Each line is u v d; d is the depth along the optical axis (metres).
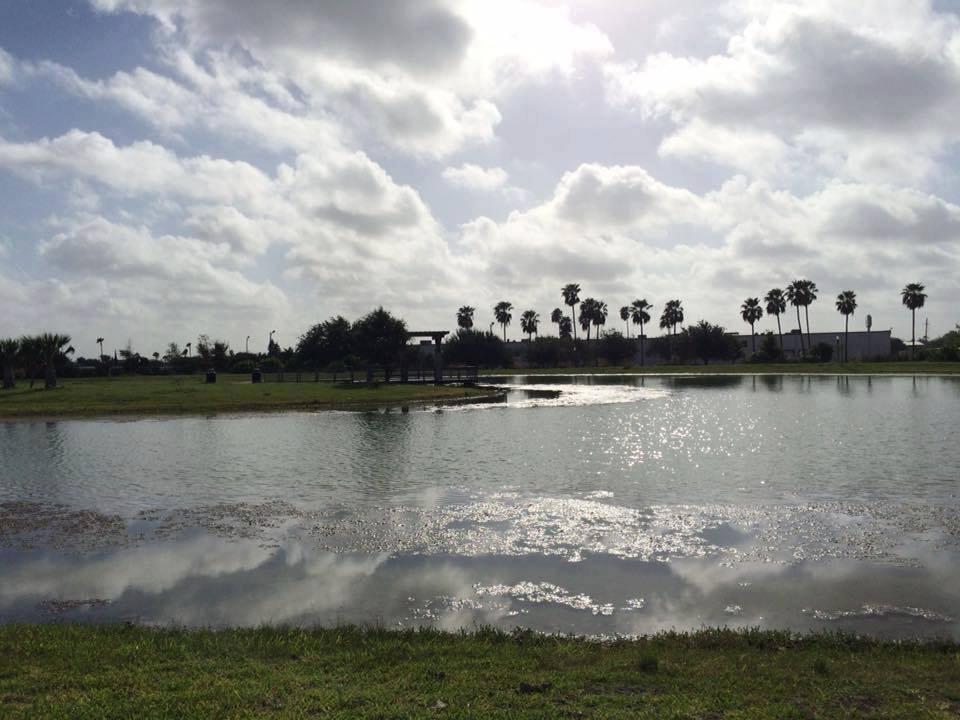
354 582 9.94
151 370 94.44
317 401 42.88
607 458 21.05
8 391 51.69
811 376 79.38
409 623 8.38
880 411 35.00
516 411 38.66
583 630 8.14
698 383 69.25
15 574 10.58
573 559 10.88
